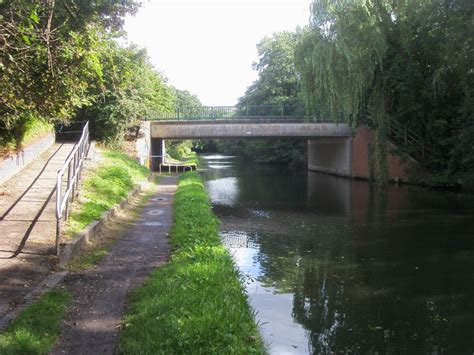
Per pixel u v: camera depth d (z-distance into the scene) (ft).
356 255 39.68
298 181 111.45
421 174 95.04
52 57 25.96
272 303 27.68
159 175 90.58
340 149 125.18
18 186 39.73
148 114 107.04
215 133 111.65
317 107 98.48
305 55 94.27
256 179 117.39
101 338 16.07
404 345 22.75
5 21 22.11
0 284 20.10
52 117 36.35
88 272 23.44
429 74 93.04
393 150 98.63
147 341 15.51
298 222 55.88
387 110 98.78
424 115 95.20
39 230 28.07
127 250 28.45
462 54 79.20
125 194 47.32
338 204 71.20
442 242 44.50
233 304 19.65
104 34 37.42
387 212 63.00
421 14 88.48
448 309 27.45
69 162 29.63
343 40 87.81
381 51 89.51
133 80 82.84
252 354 15.66
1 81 25.73
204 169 155.43
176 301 19.01
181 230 33.96
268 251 40.86
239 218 58.85
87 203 36.14
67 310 18.38
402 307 27.63
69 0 26.58
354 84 89.30
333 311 26.71
